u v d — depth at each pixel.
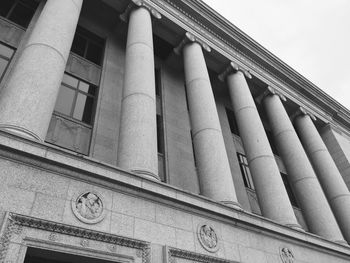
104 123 13.53
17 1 14.93
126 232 8.24
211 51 18.61
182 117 17.31
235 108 17.92
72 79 14.42
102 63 16.05
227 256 10.14
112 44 17.22
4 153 7.17
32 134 7.97
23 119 8.05
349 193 19.55
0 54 12.43
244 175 18.31
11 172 7.11
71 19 11.78
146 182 9.40
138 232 8.48
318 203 16.56
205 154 13.02
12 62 12.34
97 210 8.05
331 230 15.75
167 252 8.58
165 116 16.55
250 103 17.69
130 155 10.20
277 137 19.59
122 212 8.50
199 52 17.25
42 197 7.29
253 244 11.35
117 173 8.88
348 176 22.98
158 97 17.44
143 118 11.17
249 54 21.11
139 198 9.12
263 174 14.88
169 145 15.37
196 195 10.51
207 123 13.92
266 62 21.81
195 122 14.35
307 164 18.02
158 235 8.83
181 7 18.12
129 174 9.15
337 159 24.17
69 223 7.36
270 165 15.11
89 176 8.30
